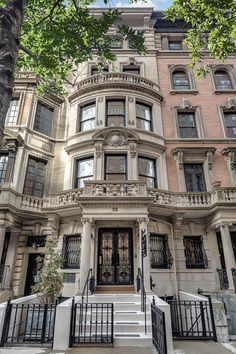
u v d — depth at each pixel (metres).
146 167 14.30
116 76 16.44
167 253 12.23
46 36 7.76
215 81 18.36
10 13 4.23
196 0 8.76
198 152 14.88
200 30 9.79
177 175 14.55
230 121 16.75
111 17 7.52
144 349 5.91
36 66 8.65
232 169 14.45
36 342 6.52
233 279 10.41
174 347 6.14
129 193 11.02
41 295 9.38
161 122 16.12
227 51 9.10
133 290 10.45
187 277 12.05
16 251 12.42
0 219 11.46
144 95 16.16
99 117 14.97
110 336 6.55
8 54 3.87
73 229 12.20
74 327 6.38
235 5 8.31
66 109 17.09
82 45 7.69
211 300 7.42
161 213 12.51
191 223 13.16
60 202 12.23
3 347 6.18
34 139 14.77
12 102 15.69
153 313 6.38
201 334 7.74
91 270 10.45
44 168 14.80
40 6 7.81
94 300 8.91
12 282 11.87
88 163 14.11
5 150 13.73
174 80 18.62
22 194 12.77
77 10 7.42
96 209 10.56
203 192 12.95
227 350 5.85
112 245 11.66
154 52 19.41
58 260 9.77
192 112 16.95
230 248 11.05
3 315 6.72
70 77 18.25
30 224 13.03
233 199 12.13
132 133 14.14
